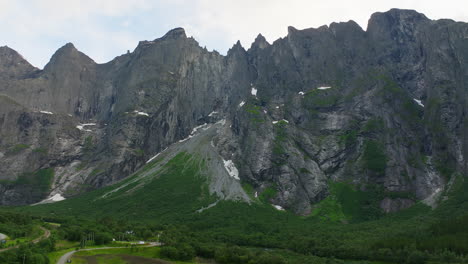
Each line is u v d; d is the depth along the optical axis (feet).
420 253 507.71
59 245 576.20
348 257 554.46
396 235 609.42
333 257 551.59
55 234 607.37
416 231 606.14
